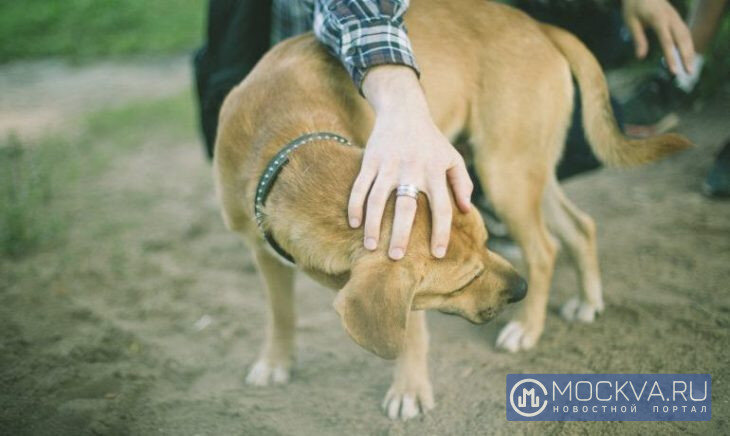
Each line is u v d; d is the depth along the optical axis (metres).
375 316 1.56
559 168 3.22
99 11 11.48
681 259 3.03
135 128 5.74
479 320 1.95
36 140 5.62
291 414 2.35
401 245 1.63
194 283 3.27
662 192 3.64
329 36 2.07
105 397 2.45
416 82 1.84
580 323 2.75
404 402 2.31
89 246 3.64
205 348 2.77
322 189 1.86
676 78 3.16
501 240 3.31
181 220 3.93
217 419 2.33
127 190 4.39
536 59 2.60
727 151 3.40
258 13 2.77
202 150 5.10
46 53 10.05
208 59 2.87
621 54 3.33
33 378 2.55
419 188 1.66
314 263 1.83
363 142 2.25
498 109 2.56
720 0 3.09
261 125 2.11
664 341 2.52
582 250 2.79
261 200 1.96
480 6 2.66
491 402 2.32
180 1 12.03
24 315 3.00
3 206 3.89
